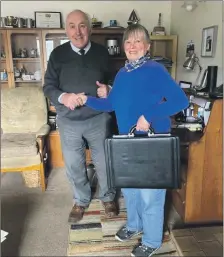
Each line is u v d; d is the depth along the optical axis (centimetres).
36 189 261
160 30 298
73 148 199
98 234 189
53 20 307
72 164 203
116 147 138
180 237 182
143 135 140
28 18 308
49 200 240
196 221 196
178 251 170
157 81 135
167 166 137
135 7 320
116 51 305
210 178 186
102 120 196
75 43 180
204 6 233
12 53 304
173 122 201
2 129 289
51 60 188
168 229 193
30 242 183
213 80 207
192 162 182
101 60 192
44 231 196
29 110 295
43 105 298
